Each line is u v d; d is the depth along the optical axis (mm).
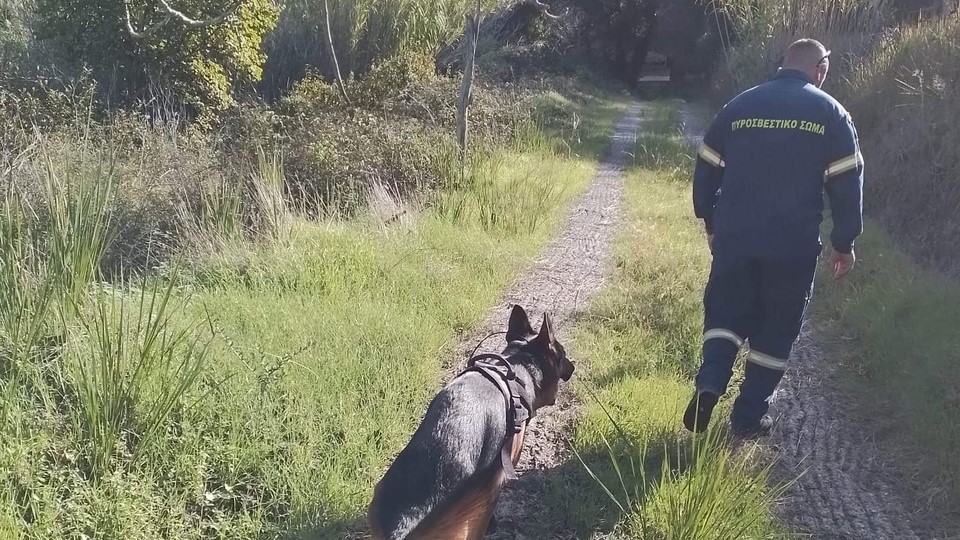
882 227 8594
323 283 5727
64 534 2754
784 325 3885
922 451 3926
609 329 5633
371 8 16594
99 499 2859
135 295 4730
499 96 15492
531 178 10531
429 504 2521
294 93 12023
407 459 2643
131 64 10344
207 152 7770
